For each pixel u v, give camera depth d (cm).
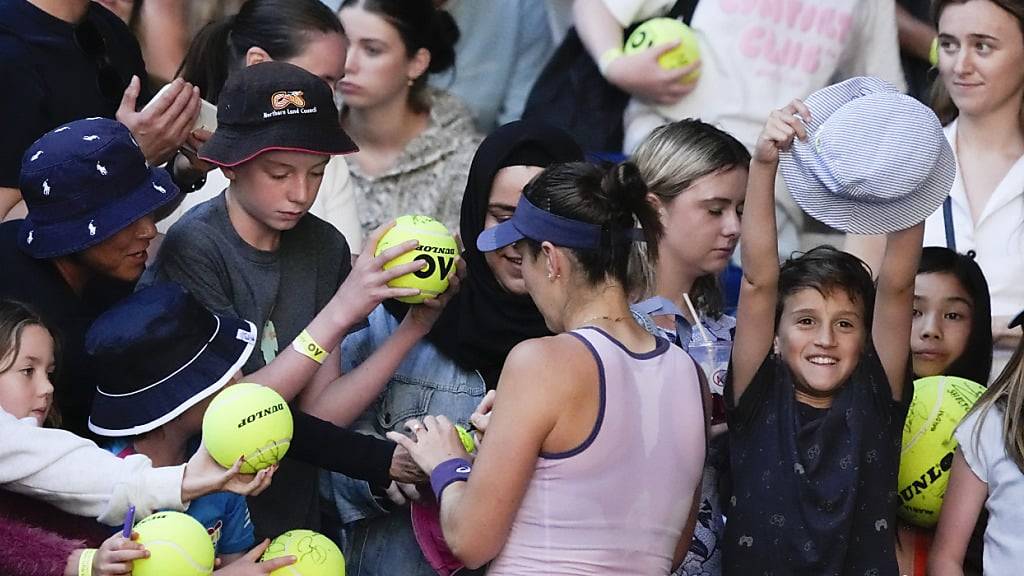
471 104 2302
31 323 1414
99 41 1692
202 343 1423
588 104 2291
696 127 1709
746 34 2227
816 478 1498
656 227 1377
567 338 1298
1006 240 2103
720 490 1603
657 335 1480
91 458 1358
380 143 2184
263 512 1559
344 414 1562
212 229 1533
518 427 1270
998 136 2119
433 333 1641
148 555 1294
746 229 1482
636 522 1302
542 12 2338
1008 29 2073
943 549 1581
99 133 1466
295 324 1574
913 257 1511
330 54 1802
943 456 1619
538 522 1289
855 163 1472
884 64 2338
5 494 1377
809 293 1516
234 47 1811
